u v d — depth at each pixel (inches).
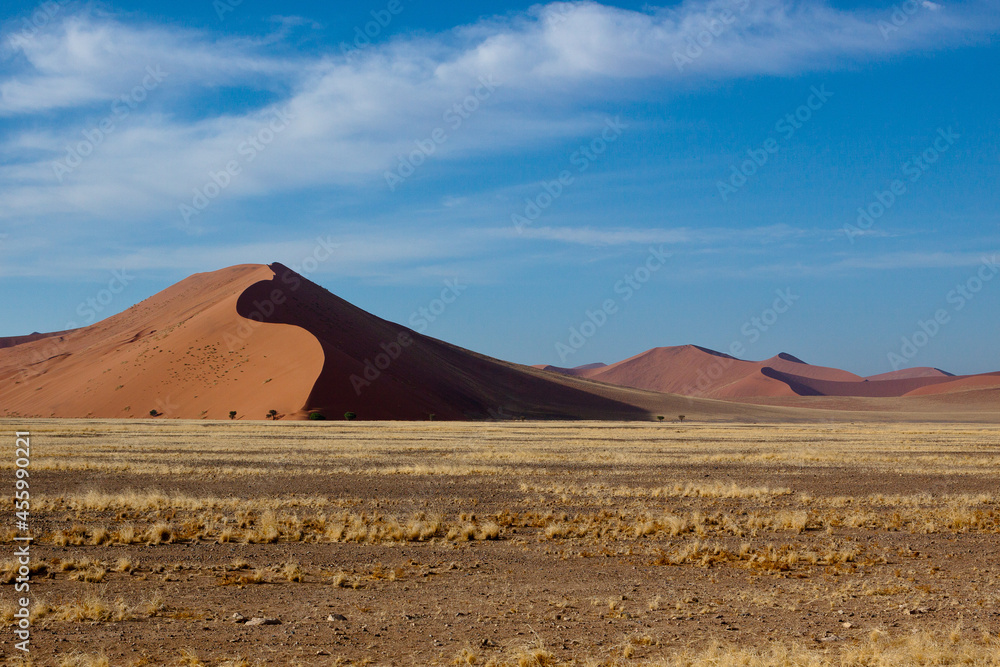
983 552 621.9
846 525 756.6
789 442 2284.7
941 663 326.3
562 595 471.8
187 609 430.3
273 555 587.8
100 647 356.8
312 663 336.5
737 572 543.8
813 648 358.6
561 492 990.4
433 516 753.6
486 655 349.4
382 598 461.4
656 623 407.2
